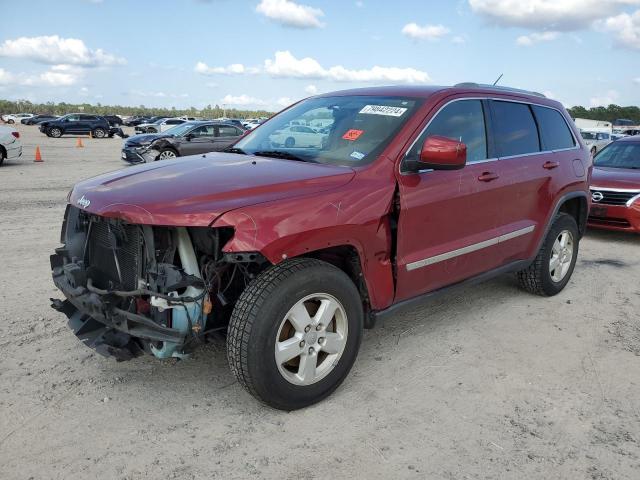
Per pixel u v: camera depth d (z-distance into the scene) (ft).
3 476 8.62
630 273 20.94
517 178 14.85
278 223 9.69
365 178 11.31
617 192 25.95
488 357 13.24
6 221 27.50
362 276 11.34
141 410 10.57
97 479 8.64
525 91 16.79
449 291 13.69
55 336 13.76
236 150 14.14
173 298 9.50
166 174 11.31
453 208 12.96
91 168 55.98
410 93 13.61
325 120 13.74
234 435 9.88
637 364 13.08
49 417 10.27
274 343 9.83
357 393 11.43
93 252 11.47
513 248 15.31
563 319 15.83
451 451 9.58
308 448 9.56
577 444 9.87
